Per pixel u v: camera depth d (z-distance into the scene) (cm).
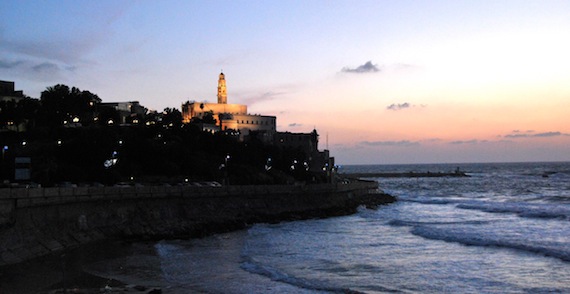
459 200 15475
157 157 11619
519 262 5094
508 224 8456
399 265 5025
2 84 15262
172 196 7644
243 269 4762
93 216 5934
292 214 9481
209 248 5953
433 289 4069
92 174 9694
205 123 17850
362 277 4506
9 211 4469
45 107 13888
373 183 15950
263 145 16375
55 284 3791
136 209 6825
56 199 5212
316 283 4216
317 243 6438
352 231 7694
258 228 8000
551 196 16038
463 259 5309
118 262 4834
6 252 4250
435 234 7106
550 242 6203
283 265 5034
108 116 15112
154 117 16575
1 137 11962
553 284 4172
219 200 8638
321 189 11144
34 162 9625
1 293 3441
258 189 9575
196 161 12206
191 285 4128
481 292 3962
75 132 12281
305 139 19400
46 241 4859
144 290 3750
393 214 10919
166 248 5825
